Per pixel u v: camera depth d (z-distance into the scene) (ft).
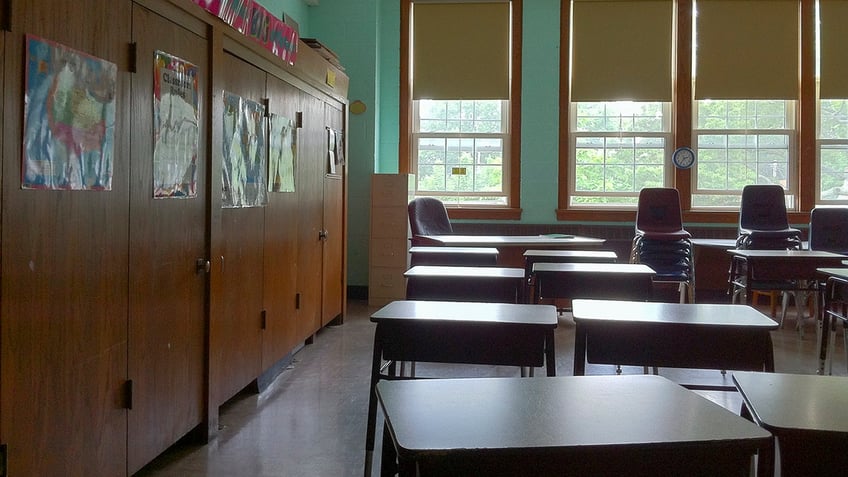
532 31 25.26
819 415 4.78
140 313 8.48
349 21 24.73
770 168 25.16
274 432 10.98
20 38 6.25
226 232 11.20
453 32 25.49
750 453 4.29
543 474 4.20
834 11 24.56
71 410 7.16
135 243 8.32
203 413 10.43
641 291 13.67
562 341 18.22
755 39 24.71
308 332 16.42
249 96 12.21
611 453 4.17
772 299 21.72
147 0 8.44
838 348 17.69
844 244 21.70
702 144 25.17
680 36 24.73
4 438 6.21
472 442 4.15
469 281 13.34
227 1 10.77
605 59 25.05
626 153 25.36
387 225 23.45
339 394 13.14
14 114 6.21
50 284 6.77
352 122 24.85
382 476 5.89
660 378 5.67
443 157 25.82
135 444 8.45
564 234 23.99
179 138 9.39
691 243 21.88
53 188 6.76
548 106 25.30
